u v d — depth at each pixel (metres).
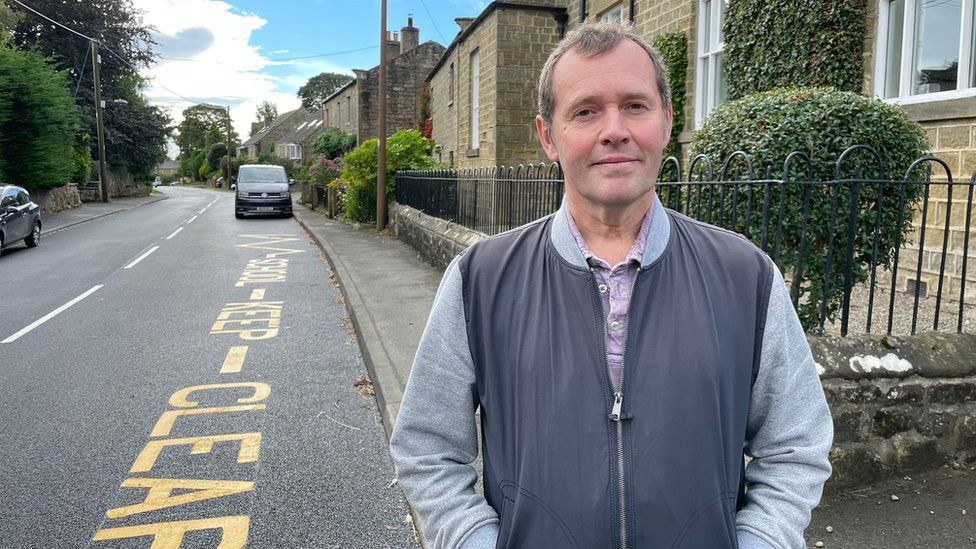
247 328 6.77
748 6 7.10
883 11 5.97
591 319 1.27
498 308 1.33
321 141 34.84
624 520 1.18
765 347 1.29
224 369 5.36
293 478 3.48
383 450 3.83
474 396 1.43
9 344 6.21
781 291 1.32
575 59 1.34
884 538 2.57
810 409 1.33
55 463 3.65
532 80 13.63
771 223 3.42
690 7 8.88
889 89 6.05
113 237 15.97
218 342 6.21
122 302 8.13
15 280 9.93
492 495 1.34
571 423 1.22
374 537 2.94
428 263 10.11
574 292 1.29
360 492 3.34
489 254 1.39
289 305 7.89
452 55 18.52
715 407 1.21
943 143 5.46
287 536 2.94
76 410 4.46
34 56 21.75
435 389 1.38
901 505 2.77
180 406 4.54
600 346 1.25
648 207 1.36
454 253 8.68
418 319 6.49
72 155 25.11
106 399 4.68
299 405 4.55
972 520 2.65
